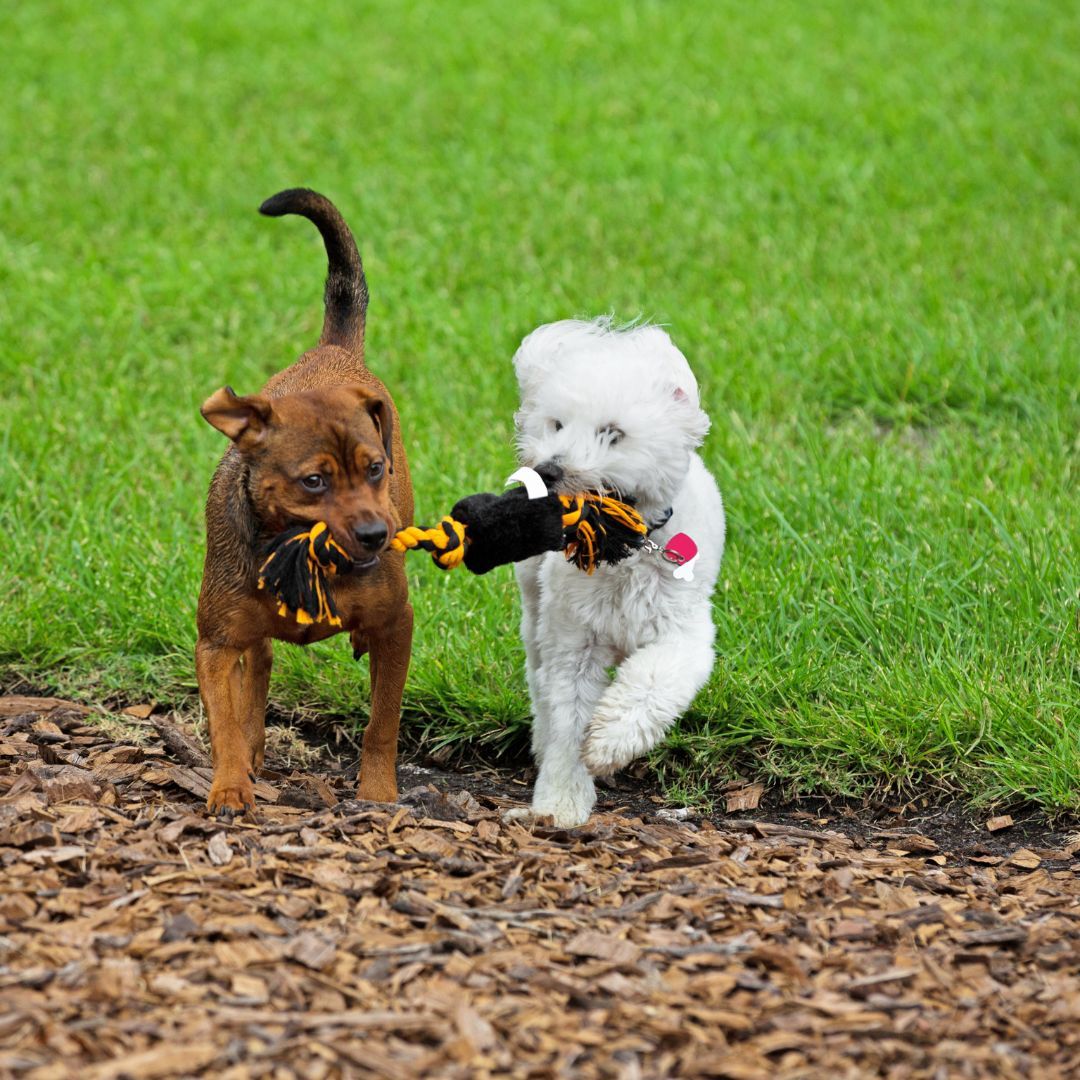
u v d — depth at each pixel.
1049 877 7.55
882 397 14.39
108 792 7.64
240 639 7.64
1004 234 17.98
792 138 21.75
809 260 17.52
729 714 9.48
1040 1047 5.46
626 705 7.83
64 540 11.46
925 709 9.25
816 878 7.10
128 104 23.34
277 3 28.22
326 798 8.26
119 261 17.78
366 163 21.23
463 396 14.41
